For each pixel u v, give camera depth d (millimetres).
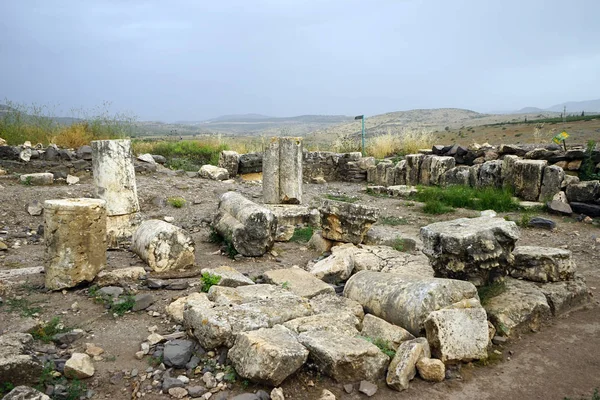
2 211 8969
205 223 9562
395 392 3658
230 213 7637
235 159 15867
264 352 3447
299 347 3648
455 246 4785
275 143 9828
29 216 9094
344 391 3604
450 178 13531
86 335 4391
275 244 8148
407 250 7316
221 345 3941
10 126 15008
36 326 4359
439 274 5055
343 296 5293
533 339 4590
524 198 11312
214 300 4773
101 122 17141
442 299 4348
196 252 7406
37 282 5684
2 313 4719
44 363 3746
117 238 7469
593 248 7699
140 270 5789
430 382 3807
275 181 9906
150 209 10375
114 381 3654
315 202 11180
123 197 7672
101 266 5668
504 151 13320
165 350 3941
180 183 12742
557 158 11523
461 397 3611
